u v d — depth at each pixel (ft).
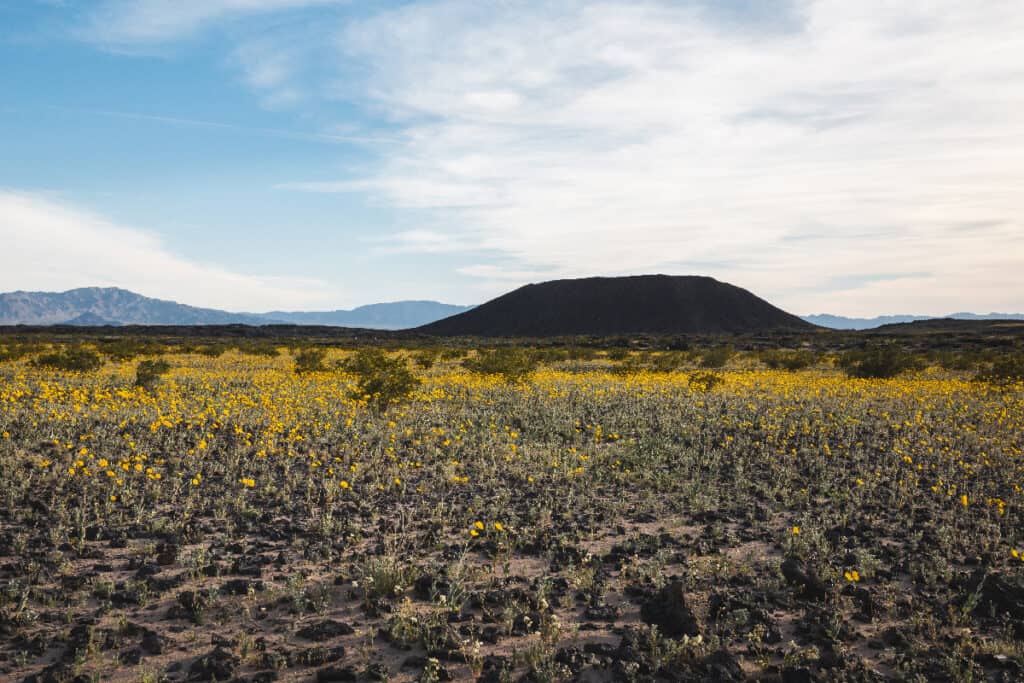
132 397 59.67
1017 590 20.80
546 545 25.64
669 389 84.38
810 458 44.29
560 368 144.15
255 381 84.33
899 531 28.66
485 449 43.60
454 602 19.53
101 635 16.66
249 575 21.71
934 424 57.93
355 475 35.83
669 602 19.25
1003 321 488.85
